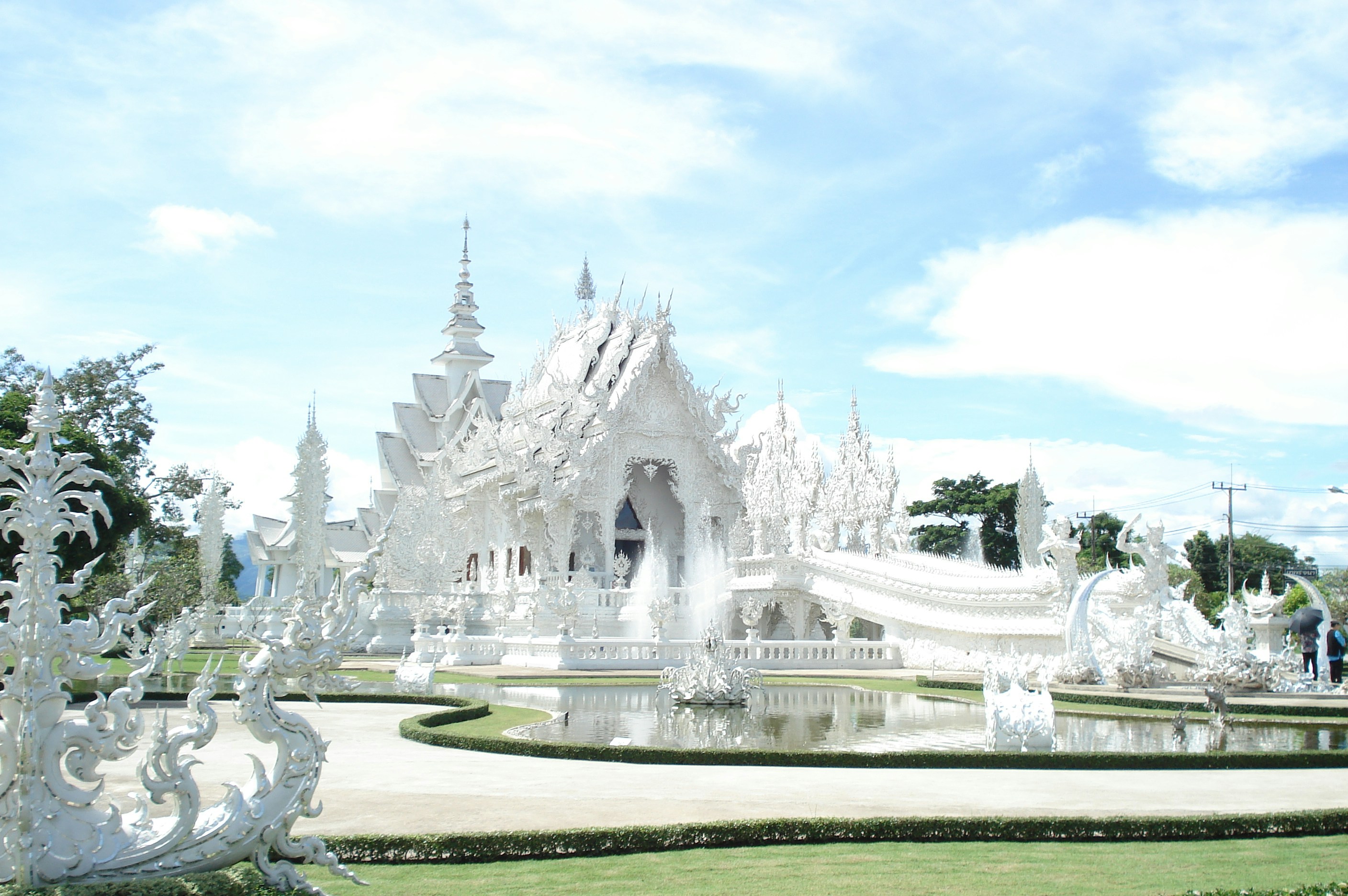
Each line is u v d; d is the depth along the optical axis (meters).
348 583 9.25
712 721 22.84
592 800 13.02
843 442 67.25
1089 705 27.02
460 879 9.76
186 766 8.33
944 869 10.32
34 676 7.82
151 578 8.70
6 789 7.68
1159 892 9.52
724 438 56.31
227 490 66.00
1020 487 62.16
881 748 18.50
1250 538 87.31
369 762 16.11
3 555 31.30
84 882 7.77
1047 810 12.67
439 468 66.12
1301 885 9.87
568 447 52.56
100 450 39.38
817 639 48.31
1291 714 24.78
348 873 8.77
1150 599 34.66
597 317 61.22
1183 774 15.73
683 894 9.32
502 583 57.22
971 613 39.41
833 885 9.70
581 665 38.97
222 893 7.98
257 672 8.70
